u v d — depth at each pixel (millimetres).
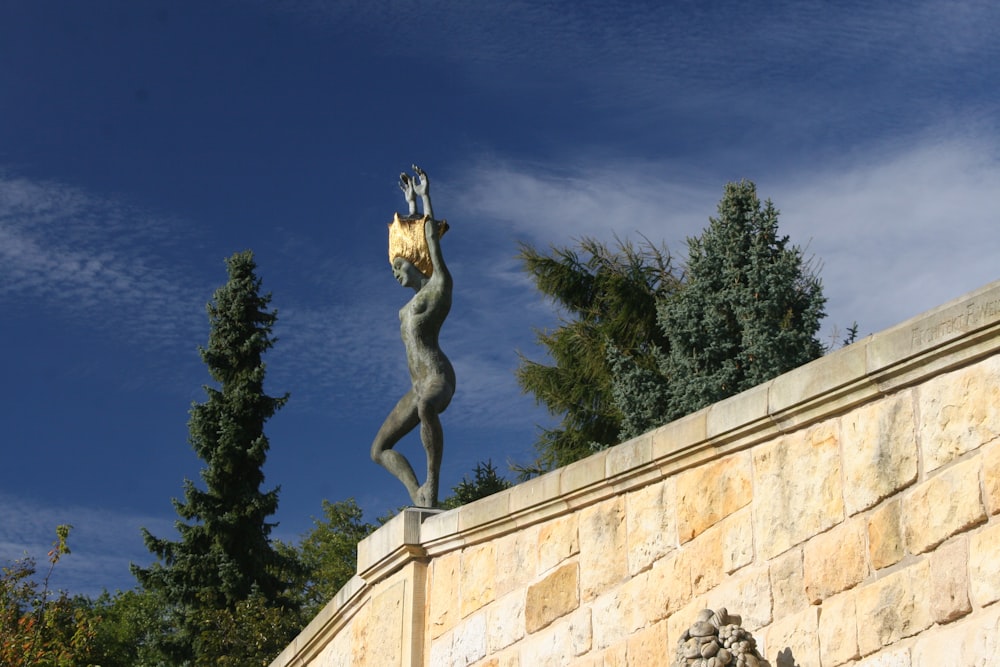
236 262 39656
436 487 12570
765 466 9430
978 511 8016
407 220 13352
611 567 10508
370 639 12594
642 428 25203
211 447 37125
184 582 35031
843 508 8836
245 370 38031
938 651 8078
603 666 10367
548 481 11086
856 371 8766
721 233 25453
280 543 42750
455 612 11820
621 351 28172
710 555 9719
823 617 8820
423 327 12930
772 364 23969
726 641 8695
